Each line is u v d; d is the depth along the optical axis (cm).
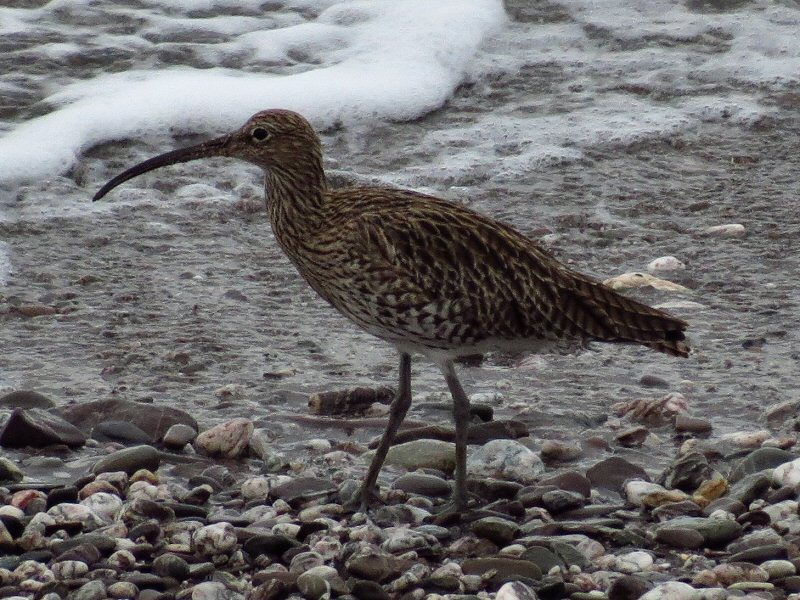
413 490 1083
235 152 1149
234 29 2181
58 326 1434
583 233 1720
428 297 1069
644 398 1248
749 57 2209
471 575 932
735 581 931
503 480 1095
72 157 1838
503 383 1310
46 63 2052
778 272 1603
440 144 1955
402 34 2177
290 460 1129
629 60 2191
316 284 1128
